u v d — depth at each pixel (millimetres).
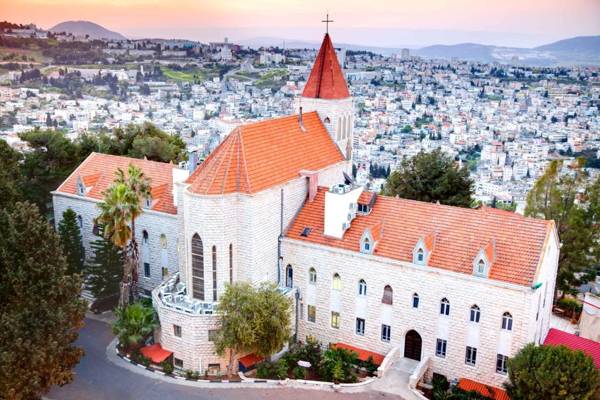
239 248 60844
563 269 77188
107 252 71500
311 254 62375
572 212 76250
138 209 64750
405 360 59125
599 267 92000
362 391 54125
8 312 47250
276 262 64625
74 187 82250
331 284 61969
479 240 56062
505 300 52469
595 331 66312
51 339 46406
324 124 78812
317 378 56938
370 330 60625
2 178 76500
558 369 45625
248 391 54469
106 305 72500
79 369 58031
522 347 52312
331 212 61469
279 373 56469
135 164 81375
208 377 57062
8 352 43875
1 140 89688
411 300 57562
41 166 96250
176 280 67062
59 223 78375
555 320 75312
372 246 58781
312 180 66438
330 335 63312
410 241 58562
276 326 54812
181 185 64438
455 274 54375
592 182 81125
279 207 63375
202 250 59719
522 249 53969
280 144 68250
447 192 91125
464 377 56156
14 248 48812
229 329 54438
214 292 60938
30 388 45250
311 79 79250
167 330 59125
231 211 59562
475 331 54719
